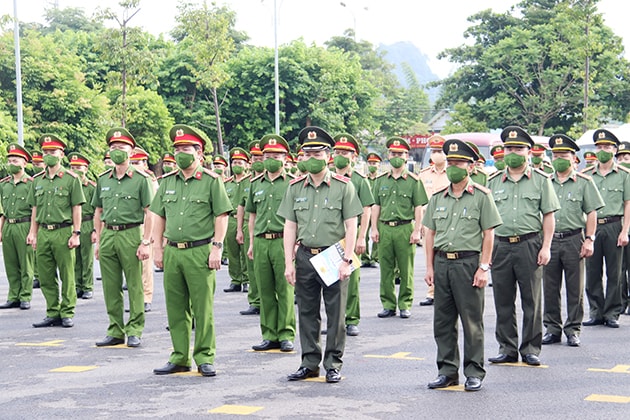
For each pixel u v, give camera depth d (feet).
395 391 23.73
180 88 138.72
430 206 25.17
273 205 30.42
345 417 21.02
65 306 35.83
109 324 34.01
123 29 105.91
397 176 37.14
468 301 23.97
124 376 26.08
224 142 146.92
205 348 26.27
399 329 34.22
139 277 31.45
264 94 143.23
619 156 39.19
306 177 25.75
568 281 31.04
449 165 24.32
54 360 28.66
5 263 41.24
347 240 25.11
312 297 25.45
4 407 22.49
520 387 24.08
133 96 117.91
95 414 21.65
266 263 30.27
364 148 168.55
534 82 154.92
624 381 24.80
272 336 30.37
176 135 26.32
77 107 112.78
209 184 26.32
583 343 31.19
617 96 151.94
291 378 25.17
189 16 113.50
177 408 22.09
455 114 159.12
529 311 27.32
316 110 144.25
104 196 31.35
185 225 26.11
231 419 20.97
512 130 27.50
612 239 34.81
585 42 126.41
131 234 31.17
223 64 140.05
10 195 40.65
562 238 31.07
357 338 32.17
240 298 43.98
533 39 153.58
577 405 22.03
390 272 37.45
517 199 27.61
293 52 147.33
